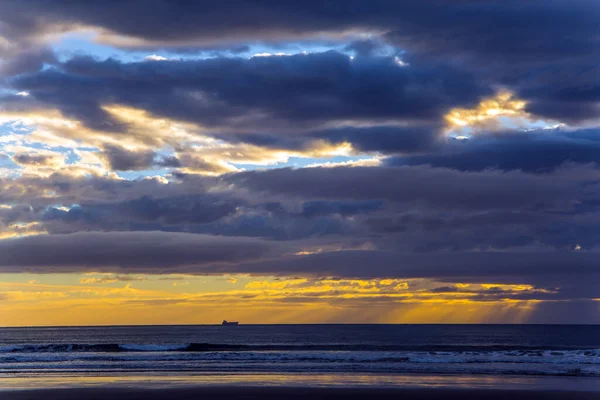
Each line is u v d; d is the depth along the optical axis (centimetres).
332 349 5794
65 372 3634
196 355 4659
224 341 10275
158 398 2639
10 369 3834
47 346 5597
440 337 11819
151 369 3781
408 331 17225
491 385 3055
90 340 11744
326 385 3022
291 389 2883
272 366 3922
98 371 3678
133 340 11431
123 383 3097
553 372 3600
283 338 11569
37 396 2691
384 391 2842
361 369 3747
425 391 2850
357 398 2667
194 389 2877
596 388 2967
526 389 2923
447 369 3756
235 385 3012
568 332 15775
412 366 3900
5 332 19650
